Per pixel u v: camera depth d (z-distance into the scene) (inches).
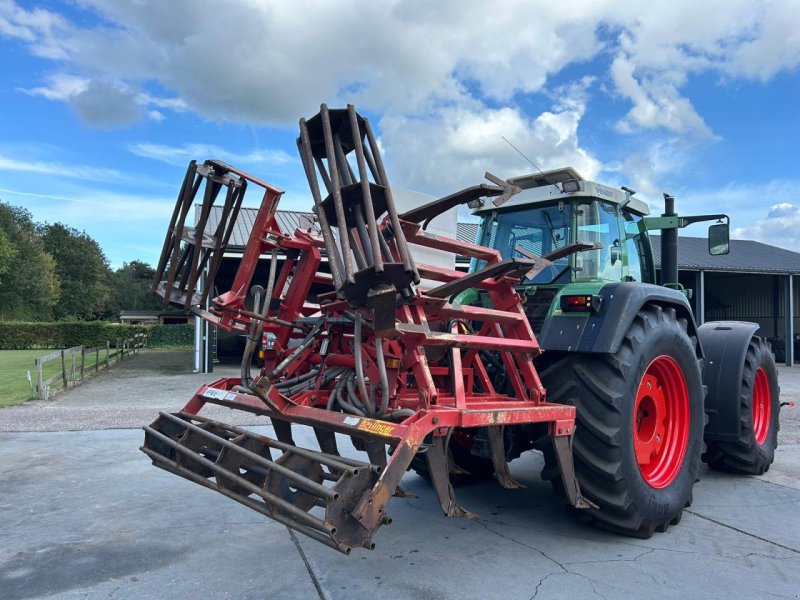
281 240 136.3
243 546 138.9
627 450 139.1
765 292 971.3
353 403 125.4
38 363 393.7
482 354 164.9
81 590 115.7
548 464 143.0
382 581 120.4
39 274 1985.7
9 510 164.1
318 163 124.1
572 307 145.5
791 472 216.4
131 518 158.1
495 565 129.0
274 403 124.7
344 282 107.7
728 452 206.4
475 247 144.5
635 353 141.7
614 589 117.6
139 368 658.2
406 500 176.7
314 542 141.6
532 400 140.1
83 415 321.7
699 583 120.6
